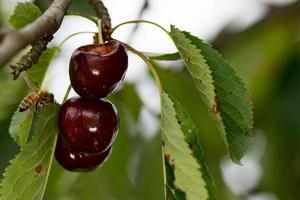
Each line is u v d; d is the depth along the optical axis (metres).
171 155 0.53
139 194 0.81
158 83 0.54
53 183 0.78
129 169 0.81
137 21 0.55
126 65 0.54
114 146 0.80
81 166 0.55
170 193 0.53
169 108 0.53
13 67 0.49
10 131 0.55
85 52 0.54
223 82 0.55
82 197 0.80
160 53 0.56
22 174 0.55
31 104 0.54
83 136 0.54
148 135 0.82
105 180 0.80
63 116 0.54
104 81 0.53
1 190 0.54
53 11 0.49
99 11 0.55
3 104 0.76
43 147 0.55
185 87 0.80
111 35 0.55
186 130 0.54
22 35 0.44
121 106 0.80
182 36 0.54
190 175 0.52
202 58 0.53
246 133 0.55
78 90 0.54
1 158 0.75
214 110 0.54
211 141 0.81
